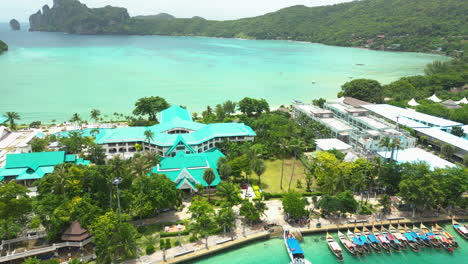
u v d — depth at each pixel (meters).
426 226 109.31
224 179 132.12
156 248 93.25
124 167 101.00
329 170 127.81
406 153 147.00
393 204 118.56
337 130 173.50
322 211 112.44
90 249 89.94
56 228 87.62
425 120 193.62
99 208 92.25
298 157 161.38
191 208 98.50
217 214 105.81
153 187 104.56
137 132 163.38
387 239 100.19
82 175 97.62
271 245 99.12
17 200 87.19
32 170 130.25
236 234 100.75
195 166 126.38
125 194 98.62
